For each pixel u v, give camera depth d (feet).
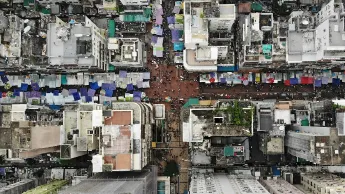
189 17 298.97
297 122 312.29
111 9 330.54
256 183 288.51
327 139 248.93
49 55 296.10
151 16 338.75
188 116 287.28
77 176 317.63
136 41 313.32
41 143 245.04
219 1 320.29
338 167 321.32
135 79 338.13
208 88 340.18
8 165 342.85
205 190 264.72
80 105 289.53
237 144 306.55
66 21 343.05
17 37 295.07
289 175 317.83
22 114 302.45
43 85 341.82
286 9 333.01
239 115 278.46
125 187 239.09
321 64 307.99
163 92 341.41
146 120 294.66
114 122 266.77
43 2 338.54
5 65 302.04
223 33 324.60
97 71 335.06
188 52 317.63
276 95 336.49
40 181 330.34
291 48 293.64
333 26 271.49
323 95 334.65
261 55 296.92
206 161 315.78
